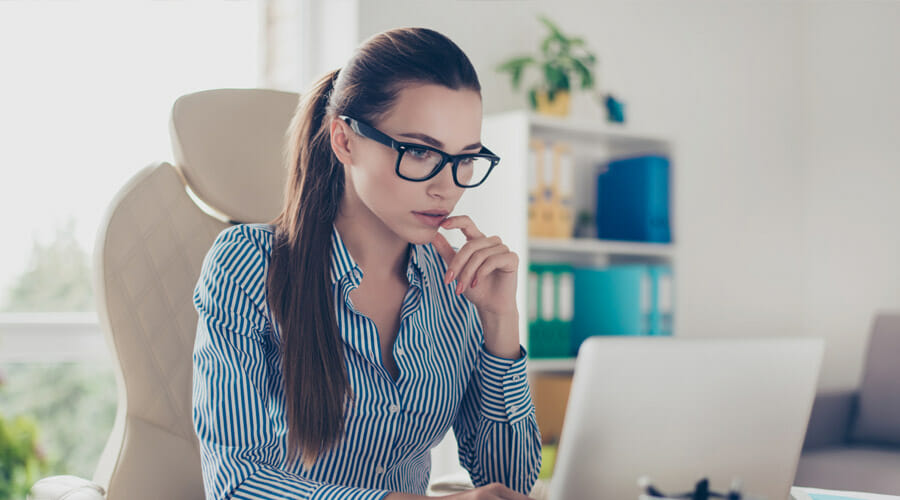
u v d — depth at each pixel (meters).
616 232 2.86
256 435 0.88
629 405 0.70
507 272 1.01
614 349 0.69
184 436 1.25
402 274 1.03
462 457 1.12
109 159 2.37
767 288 3.74
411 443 1.01
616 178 2.86
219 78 2.52
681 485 0.72
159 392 1.23
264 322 0.94
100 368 2.45
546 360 2.50
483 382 1.05
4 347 2.19
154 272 1.27
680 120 3.42
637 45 3.26
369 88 0.88
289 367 0.90
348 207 0.98
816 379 0.79
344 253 0.96
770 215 3.76
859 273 3.69
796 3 3.89
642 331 2.61
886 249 3.60
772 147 3.79
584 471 0.71
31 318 2.21
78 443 2.44
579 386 0.70
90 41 2.35
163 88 2.44
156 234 1.29
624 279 2.66
